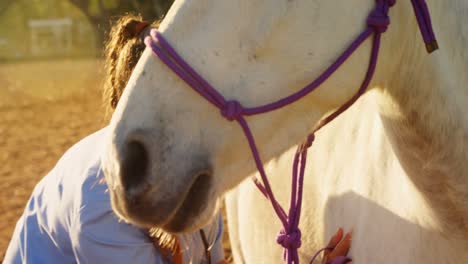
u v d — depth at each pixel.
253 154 1.59
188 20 1.54
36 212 2.21
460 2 1.71
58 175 2.17
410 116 1.73
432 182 1.75
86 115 12.13
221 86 1.54
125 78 2.08
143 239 2.02
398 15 1.66
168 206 1.52
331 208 2.22
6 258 2.28
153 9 18.33
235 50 1.54
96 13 22.53
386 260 1.96
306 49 1.56
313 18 1.55
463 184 1.72
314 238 2.35
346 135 2.20
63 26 30.23
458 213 1.76
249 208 2.74
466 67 1.71
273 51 1.55
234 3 1.53
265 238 2.66
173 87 1.53
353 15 1.58
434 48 1.65
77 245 2.00
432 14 1.68
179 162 1.53
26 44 29.95
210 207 1.58
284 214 1.96
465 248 1.79
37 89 16.47
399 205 1.91
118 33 2.17
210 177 1.57
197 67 1.53
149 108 1.53
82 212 1.96
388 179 1.96
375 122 2.05
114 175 1.53
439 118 1.70
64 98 14.61
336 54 1.58
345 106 1.69
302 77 1.58
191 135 1.54
